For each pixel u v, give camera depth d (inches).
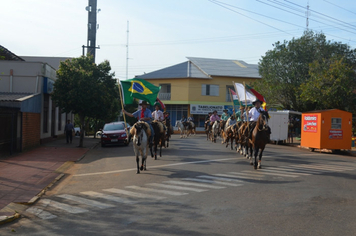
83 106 949.2
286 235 238.8
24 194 389.7
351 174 483.8
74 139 1311.5
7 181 466.0
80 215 302.7
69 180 488.7
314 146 866.1
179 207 317.4
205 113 1964.8
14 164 623.5
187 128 1432.1
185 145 968.9
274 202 327.9
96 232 254.4
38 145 988.6
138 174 499.2
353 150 895.1
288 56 1197.1
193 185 414.6
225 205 320.5
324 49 1171.9
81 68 983.0
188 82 1946.4
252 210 301.9
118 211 310.2
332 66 999.0
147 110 569.9
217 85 1983.3
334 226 256.7
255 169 527.2
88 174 533.0
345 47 1176.2
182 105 1993.1
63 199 366.9
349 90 965.2
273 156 703.1
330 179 444.5
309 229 250.4
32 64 1000.2
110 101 1020.5
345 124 850.8
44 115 1084.5
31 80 999.6
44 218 298.0
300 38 1214.3
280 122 1082.1
